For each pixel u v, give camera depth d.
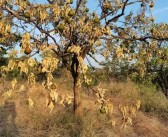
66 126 7.79
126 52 6.49
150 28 6.89
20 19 4.64
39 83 11.34
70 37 4.99
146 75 7.94
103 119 8.60
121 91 11.80
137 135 8.38
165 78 8.34
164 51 6.23
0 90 9.66
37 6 4.59
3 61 4.82
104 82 12.41
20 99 10.02
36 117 8.41
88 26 4.89
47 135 7.41
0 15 4.58
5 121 8.23
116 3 6.38
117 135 8.03
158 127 9.13
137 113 9.98
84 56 6.49
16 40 5.31
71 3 4.59
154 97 11.48
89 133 7.53
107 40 6.11
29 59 3.27
